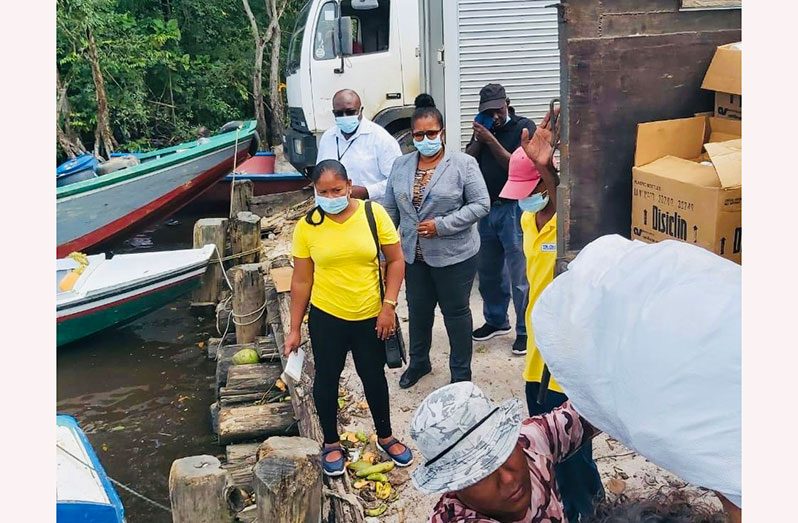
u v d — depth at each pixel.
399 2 9.34
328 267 3.62
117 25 13.94
